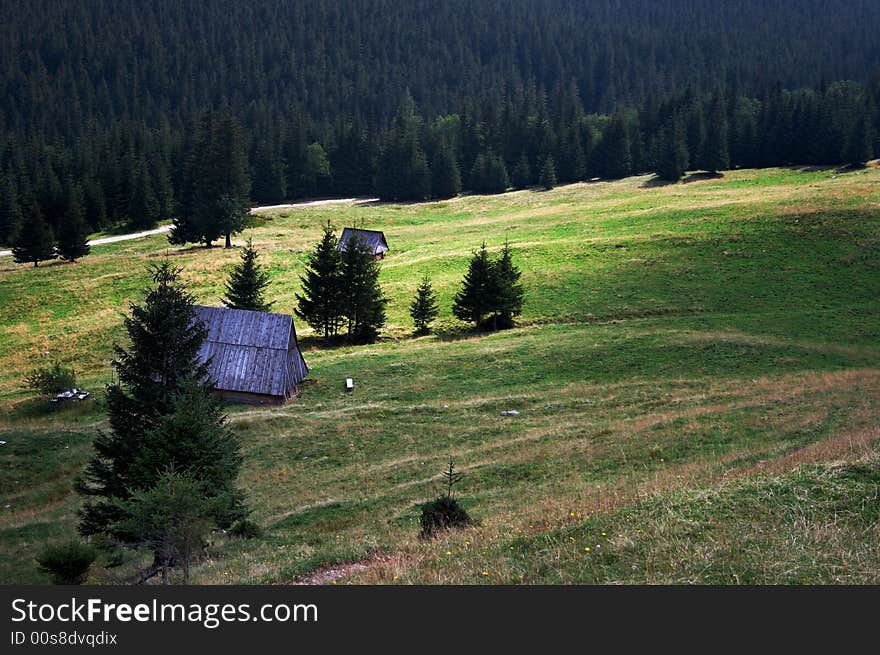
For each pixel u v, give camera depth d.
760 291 73.81
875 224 87.81
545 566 17.81
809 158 163.75
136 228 156.75
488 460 38.31
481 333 68.56
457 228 129.25
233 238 132.88
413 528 27.14
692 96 193.50
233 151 128.88
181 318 31.64
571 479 32.94
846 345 59.53
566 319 70.44
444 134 198.12
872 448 24.75
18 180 165.88
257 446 44.44
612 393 49.94
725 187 144.75
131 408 30.97
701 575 16.48
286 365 53.91
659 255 85.56
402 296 81.44
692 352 57.75
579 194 155.75
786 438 34.59
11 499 39.34
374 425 46.53
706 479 25.05
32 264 125.75
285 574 20.95
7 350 78.62
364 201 177.00
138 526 21.89
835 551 17.03
